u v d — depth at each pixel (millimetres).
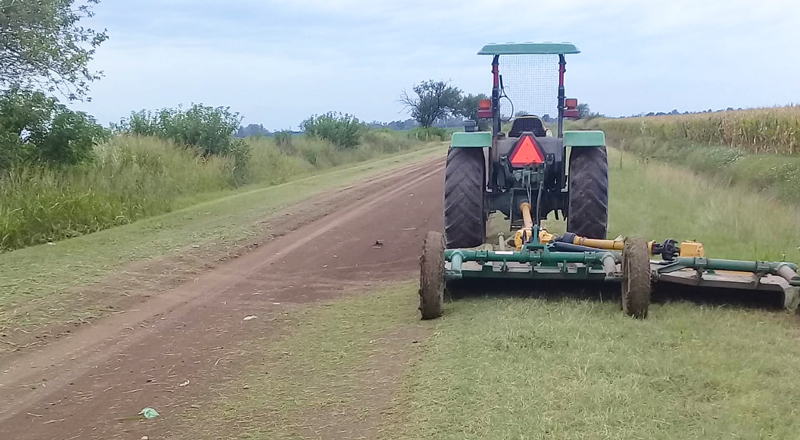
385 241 9875
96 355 5508
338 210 13109
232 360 5262
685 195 12242
